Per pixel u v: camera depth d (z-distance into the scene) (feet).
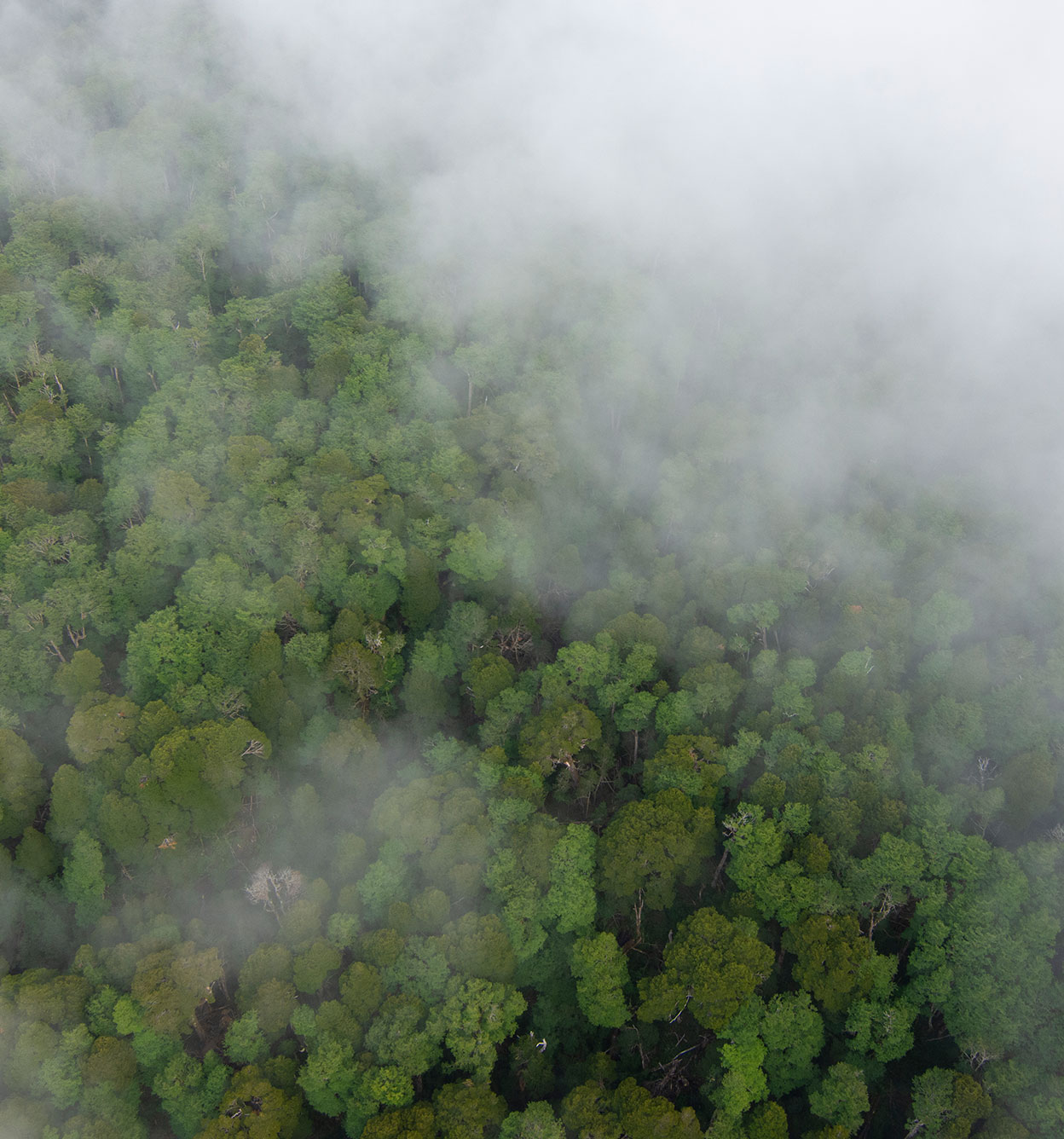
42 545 425.28
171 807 357.00
